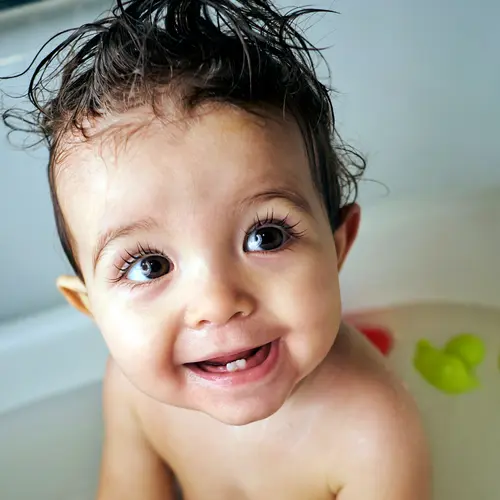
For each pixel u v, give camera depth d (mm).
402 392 810
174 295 597
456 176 1117
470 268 1105
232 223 583
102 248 611
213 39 645
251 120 594
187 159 573
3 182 987
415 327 1104
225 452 840
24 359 986
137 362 627
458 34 1019
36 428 1010
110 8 853
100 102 615
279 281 604
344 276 1094
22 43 902
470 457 995
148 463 921
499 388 1049
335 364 793
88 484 1016
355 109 1055
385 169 1102
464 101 1068
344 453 783
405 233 1094
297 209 612
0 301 1067
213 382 629
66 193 641
